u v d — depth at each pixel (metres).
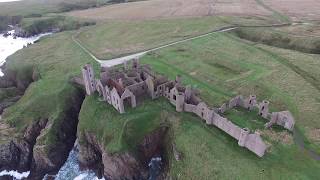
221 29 153.00
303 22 160.75
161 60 118.50
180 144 72.06
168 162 74.62
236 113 78.62
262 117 77.06
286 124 72.75
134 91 84.62
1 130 89.12
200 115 77.81
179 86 83.25
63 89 99.75
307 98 88.50
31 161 86.50
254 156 65.75
